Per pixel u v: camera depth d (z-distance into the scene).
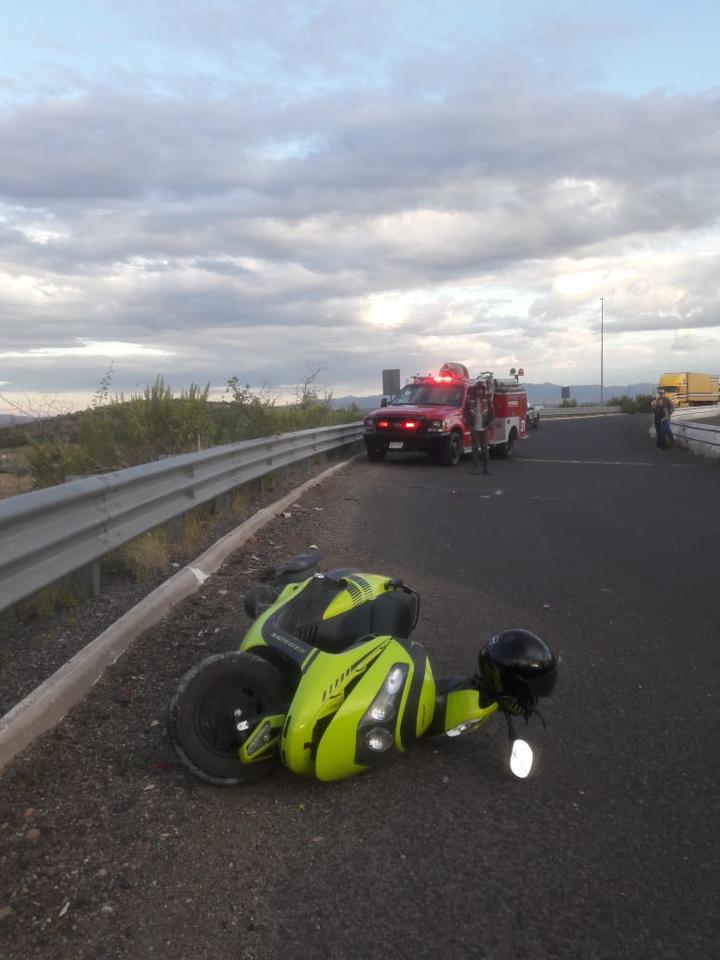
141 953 2.85
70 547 5.95
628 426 39.72
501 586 7.93
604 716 4.92
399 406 20.53
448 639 6.24
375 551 9.42
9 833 3.53
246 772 3.94
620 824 3.73
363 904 3.14
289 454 14.94
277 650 4.16
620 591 7.77
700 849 3.54
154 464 7.87
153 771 4.12
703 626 6.67
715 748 4.50
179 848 3.48
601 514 12.45
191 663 5.43
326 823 3.71
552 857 3.47
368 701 3.86
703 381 59.47
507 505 13.30
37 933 2.94
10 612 6.18
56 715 4.47
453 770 4.24
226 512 10.65
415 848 3.52
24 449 12.10
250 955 2.85
